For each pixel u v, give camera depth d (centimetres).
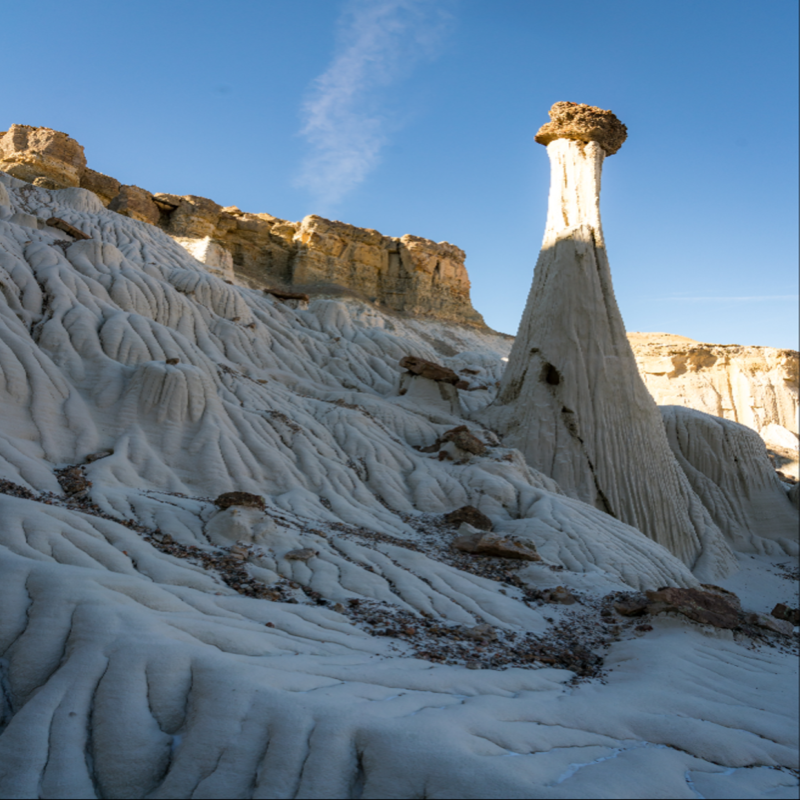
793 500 3416
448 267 8012
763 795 679
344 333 4084
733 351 5734
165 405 1969
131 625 734
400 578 1357
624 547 1936
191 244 5528
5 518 1049
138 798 540
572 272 2981
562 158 3178
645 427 2853
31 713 604
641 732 791
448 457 2497
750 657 1266
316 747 568
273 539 1412
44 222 3166
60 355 2062
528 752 644
